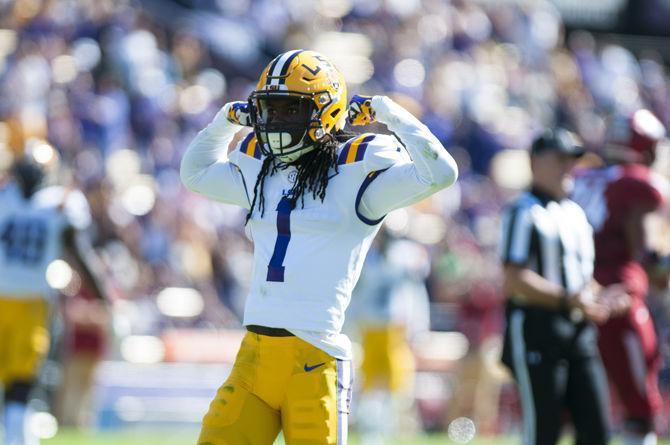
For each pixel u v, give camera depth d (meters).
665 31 96.19
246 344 17.55
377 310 42.84
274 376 17.19
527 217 25.20
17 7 65.69
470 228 66.50
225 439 17.12
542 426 24.64
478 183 71.94
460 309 51.12
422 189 17.02
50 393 44.53
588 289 25.66
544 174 25.52
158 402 49.38
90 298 44.12
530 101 82.62
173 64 68.81
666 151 53.81
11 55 61.94
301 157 17.53
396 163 17.27
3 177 45.03
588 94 87.56
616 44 95.06
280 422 17.61
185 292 52.94
